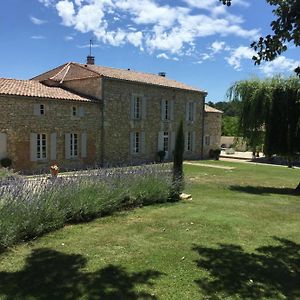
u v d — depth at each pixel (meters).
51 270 4.88
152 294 4.24
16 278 4.60
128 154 26.42
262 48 5.55
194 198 11.48
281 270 5.16
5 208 6.20
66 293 4.21
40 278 4.61
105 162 24.48
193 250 5.89
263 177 20.81
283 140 14.92
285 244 6.43
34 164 20.48
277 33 5.34
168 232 6.95
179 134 11.54
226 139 49.38
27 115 20.05
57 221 7.03
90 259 5.32
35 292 4.21
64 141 22.05
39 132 20.67
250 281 4.73
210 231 7.12
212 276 4.84
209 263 5.32
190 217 8.26
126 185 9.47
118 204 8.90
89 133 23.48
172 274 4.85
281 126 14.90
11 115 19.38
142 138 27.48
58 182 8.16
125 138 26.06
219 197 12.03
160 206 9.70
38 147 20.83
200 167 25.84
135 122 26.73
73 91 24.80
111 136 24.92
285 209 9.88
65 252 5.62
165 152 29.62
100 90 24.02
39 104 20.56
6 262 5.15
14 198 6.52
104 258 5.38
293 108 14.73
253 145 15.66
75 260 5.27
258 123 15.34
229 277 4.83
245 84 15.79
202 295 4.26
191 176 19.91
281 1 5.20
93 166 22.66
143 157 27.70
